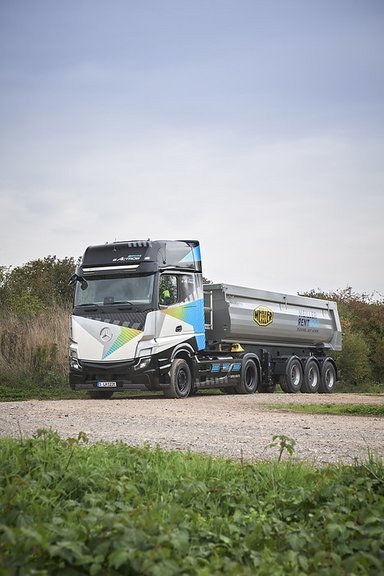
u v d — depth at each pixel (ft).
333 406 60.18
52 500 21.90
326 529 20.56
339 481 25.11
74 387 72.43
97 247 73.31
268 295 89.45
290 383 92.12
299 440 39.04
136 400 68.74
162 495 23.50
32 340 88.07
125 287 71.61
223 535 20.29
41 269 117.70
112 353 70.79
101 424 45.91
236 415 52.54
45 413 52.60
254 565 17.79
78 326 72.18
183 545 17.28
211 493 24.21
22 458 25.81
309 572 17.90
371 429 44.01
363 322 129.70
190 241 76.74
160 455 29.73
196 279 75.92
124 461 28.63
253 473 27.17
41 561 16.48
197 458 29.78
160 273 71.67
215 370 78.95
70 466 26.53
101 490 23.77
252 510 22.59
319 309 102.22
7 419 48.14
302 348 100.17
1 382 83.66
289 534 20.03
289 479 26.48
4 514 19.26
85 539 17.53
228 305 81.25
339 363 116.88
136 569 15.92
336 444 37.63
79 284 73.05
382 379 125.39
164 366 71.36
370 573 17.66
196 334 75.41
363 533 19.89
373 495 23.40
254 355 87.04
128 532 17.15
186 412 54.80
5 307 100.53
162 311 71.41
